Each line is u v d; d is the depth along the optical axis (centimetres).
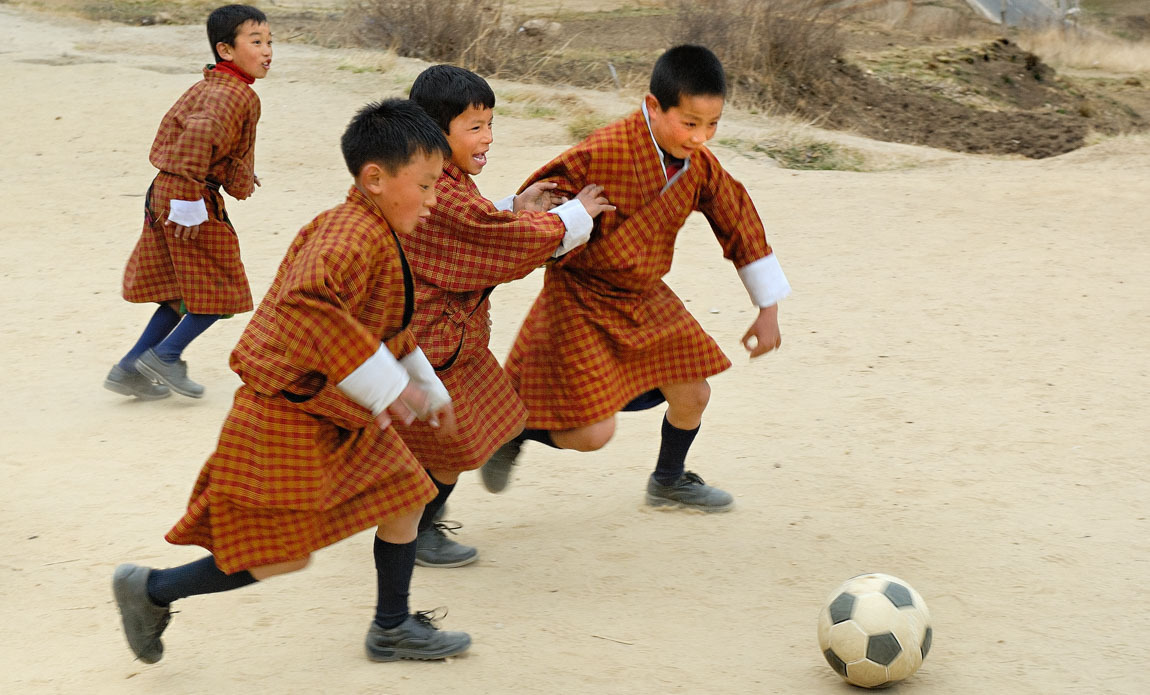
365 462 319
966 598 379
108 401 579
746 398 575
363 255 302
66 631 362
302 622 367
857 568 402
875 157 1209
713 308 716
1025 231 886
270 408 306
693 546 421
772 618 367
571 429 414
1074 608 371
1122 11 2944
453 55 1574
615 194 396
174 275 562
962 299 726
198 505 315
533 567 405
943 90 1708
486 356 389
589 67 1588
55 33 1659
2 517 445
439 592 387
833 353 636
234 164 558
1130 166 1138
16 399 577
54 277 770
